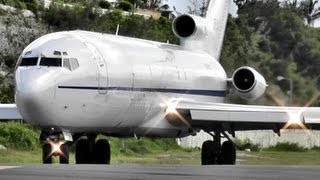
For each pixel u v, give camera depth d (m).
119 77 79.00
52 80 72.25
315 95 157.62
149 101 84.31
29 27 180.62
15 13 179.50
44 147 74.12
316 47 178.75
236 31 188.50
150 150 153.75
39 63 73.44
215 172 40.50
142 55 84.25
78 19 192.25
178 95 89.75
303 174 38.34
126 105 80.56
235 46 185.00
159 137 89.56
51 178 36.09
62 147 73.88
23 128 121.25
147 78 83.62
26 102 71.06
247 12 193.12
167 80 87.50
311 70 173.12
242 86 95.56
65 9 191.25
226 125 90.44
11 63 170.75
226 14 104.69
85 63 75.44
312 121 83.81
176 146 166.38
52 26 187.38
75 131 76.50
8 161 97.19
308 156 133.62
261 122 85.06
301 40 181.12
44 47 74.56
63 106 73.19
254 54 180.00
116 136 86.19
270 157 129.62
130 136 86.12
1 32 173.12
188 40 97.56
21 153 111.00
